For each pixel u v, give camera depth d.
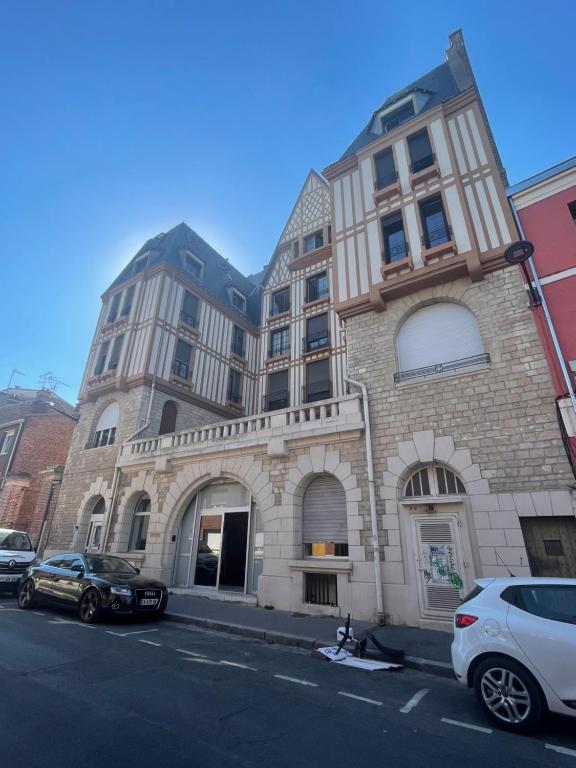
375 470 9.38
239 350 22.12
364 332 11.16
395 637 7.03
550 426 7.90
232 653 6.20
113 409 17.08
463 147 11.41
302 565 9.34
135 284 19.33
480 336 9.47
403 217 11.59
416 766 3.13
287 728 3.69
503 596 4.25
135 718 3.73
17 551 12.11
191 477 12.52
